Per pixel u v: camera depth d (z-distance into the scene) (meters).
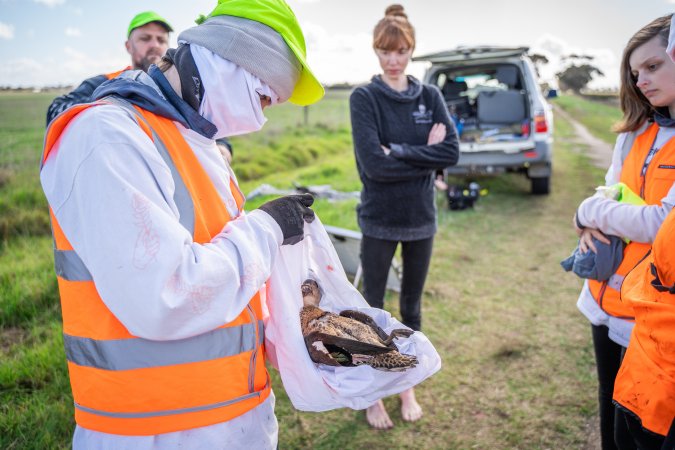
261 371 1.30
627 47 1.78
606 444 2.13
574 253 2.05
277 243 1.27
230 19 1.24
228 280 1.10
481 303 4.12
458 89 9.13
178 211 1.15
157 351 1.12
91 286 1.13
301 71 1.35
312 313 1.41
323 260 1.52
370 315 1.53
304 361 1.33
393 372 1.33
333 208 6.26
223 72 1.20
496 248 5.52
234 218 1.33
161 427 1.13
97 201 1.02
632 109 1.91
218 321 1.10
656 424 1.45
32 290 3.78
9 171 6.10
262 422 1.30
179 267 1.05
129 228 1.02
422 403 2.84
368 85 2.59
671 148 1.77
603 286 1.94
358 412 2.78
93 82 2.20
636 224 1.73
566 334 3.59
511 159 7.44
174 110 1.19
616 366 2.05
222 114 1.23
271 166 9.62
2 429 2.41
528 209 7.15
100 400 1.14
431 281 4.58
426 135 2.59
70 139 1.07
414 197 2.56
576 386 2.96
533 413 2.73
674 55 1.47
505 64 7.90
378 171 2.46
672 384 1.40
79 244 1.06
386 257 2.67
